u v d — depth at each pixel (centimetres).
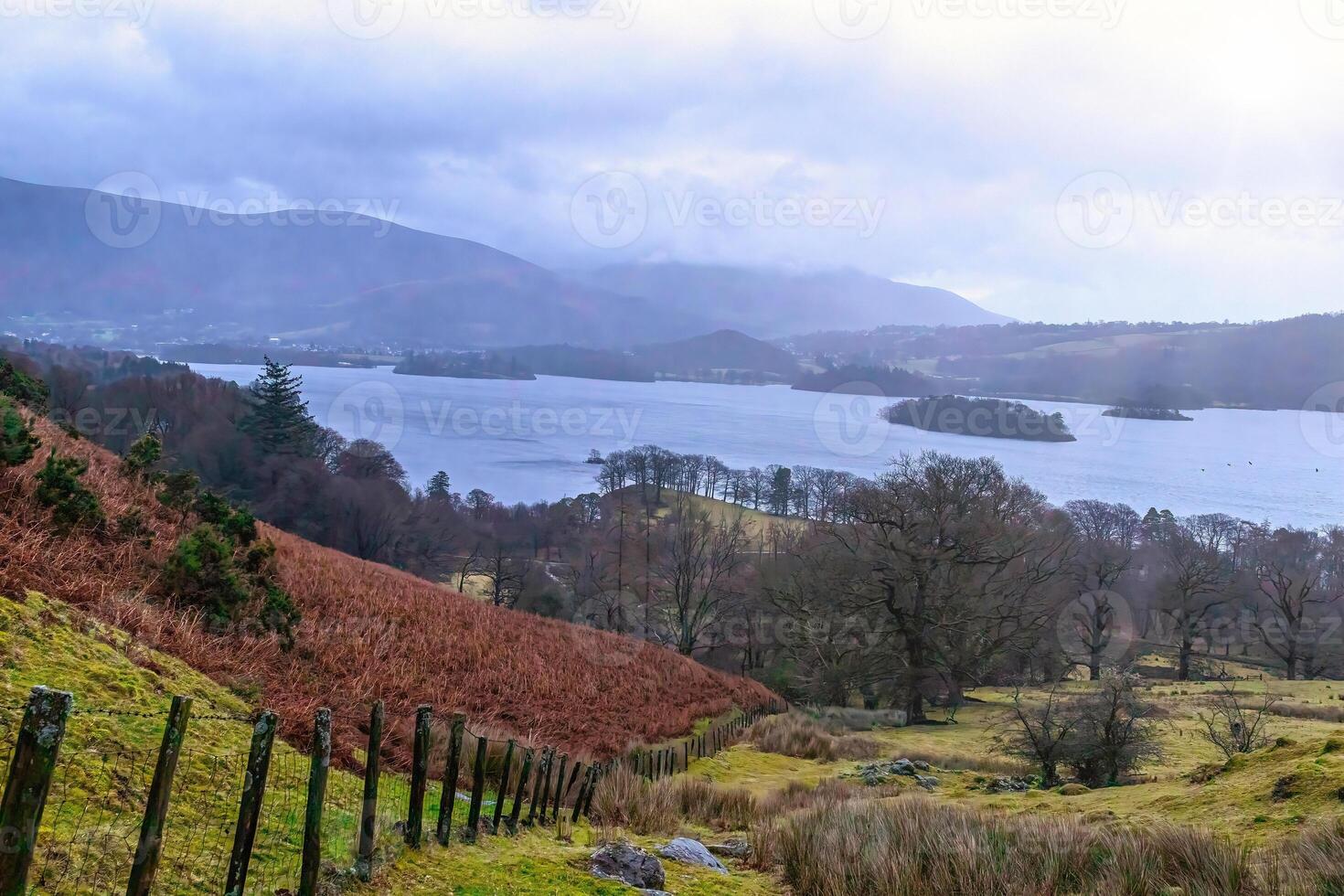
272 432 7219
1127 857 936
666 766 2194
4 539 1166
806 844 1088
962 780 2428
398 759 1255
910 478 5094
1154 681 5722
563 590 7012
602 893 824
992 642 4756
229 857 611
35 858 512
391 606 2580
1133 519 8319
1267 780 1242
